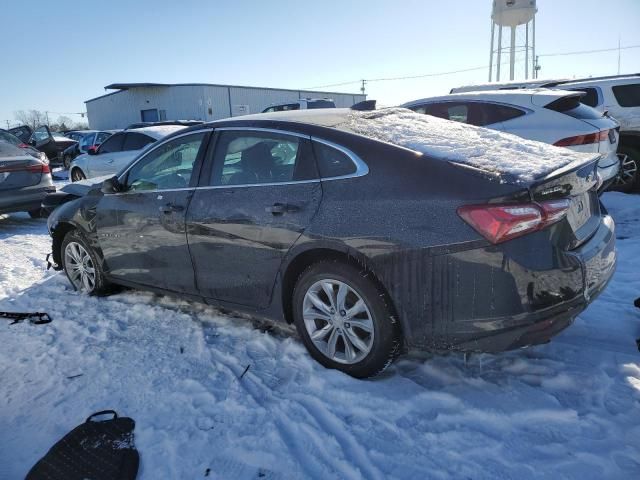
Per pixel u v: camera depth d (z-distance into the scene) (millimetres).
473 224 2428
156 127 9773
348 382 2881
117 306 4262
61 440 2498
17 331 3797
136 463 2338
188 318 3920
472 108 6820
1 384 3053
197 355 3311
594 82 7855
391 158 2734
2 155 7730
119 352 3389
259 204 3100
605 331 3330
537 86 8320
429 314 2594
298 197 2951
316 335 3047
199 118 33688
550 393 2711
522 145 3041
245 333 3604
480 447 2330
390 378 2916
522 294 2408
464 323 2525
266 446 2410
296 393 2830
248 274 3234
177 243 3582
